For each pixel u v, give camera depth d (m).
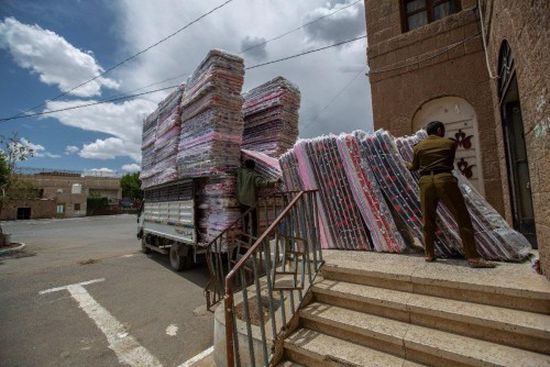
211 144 5.24
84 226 23.05
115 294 5.88
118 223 26.02
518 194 4.93
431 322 2.70
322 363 2.65
